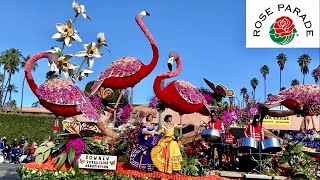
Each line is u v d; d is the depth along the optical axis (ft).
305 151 33.58
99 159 29.78
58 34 37.78
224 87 38.19
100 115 36.47
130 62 40.47
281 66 269.64
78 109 31.24
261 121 37.76
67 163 30.17
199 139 35.73
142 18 40.19
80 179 29.35
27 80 33.09
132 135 30.01
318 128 50.75
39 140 98.48
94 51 40.86
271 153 32.50
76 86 32.55
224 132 35.55
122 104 46.26
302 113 37.65
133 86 40.70
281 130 58.44
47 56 34.78
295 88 37.60
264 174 31.12
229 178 30.76
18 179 39.52
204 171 30.12
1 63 236.22
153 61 40.11
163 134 29.40
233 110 37.70
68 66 37.47
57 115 31.73
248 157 34.09
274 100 37.14
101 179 29.43
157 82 33.81
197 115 49.44
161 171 28.91
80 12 38.93
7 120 100.27
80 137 31.53
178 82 34.12
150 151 29.35
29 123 100.01
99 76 40.83
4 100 230.89
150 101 35.86
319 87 37.47
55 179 29.09
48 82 31.99
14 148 74.59
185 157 30.48
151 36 39.88
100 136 33.83
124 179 28.99
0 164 63.87
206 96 38.96
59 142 31.63
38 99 32.01
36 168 29.55
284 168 31.96
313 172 31.14
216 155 37.42
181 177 28.71
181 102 33.45
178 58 34.78
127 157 30.94
